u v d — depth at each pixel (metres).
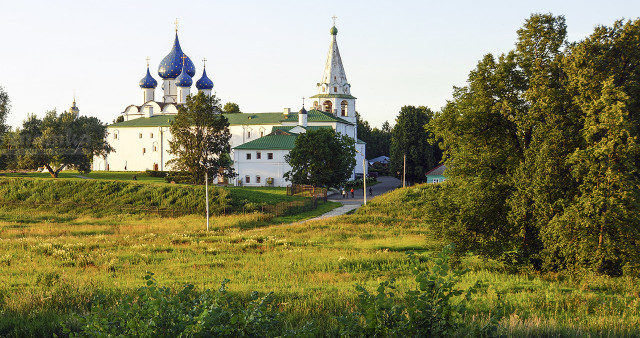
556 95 28.94
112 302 21.34
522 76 32.22
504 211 31.47
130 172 125.44
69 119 103.69
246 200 70.88
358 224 52.88
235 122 122.19
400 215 59.16
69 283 24.70
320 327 17.20
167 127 125.12
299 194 80.81
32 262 34.00
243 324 11.24
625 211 25.38
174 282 27.55
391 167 109.12
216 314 10.97
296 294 23.73
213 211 65.81
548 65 31.11
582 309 20.92
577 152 26.56
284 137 103.00
